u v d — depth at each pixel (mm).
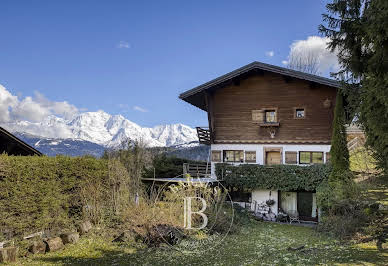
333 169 15852
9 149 13664
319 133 19375
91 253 9523
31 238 9617
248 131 20984
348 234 12414
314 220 19141
